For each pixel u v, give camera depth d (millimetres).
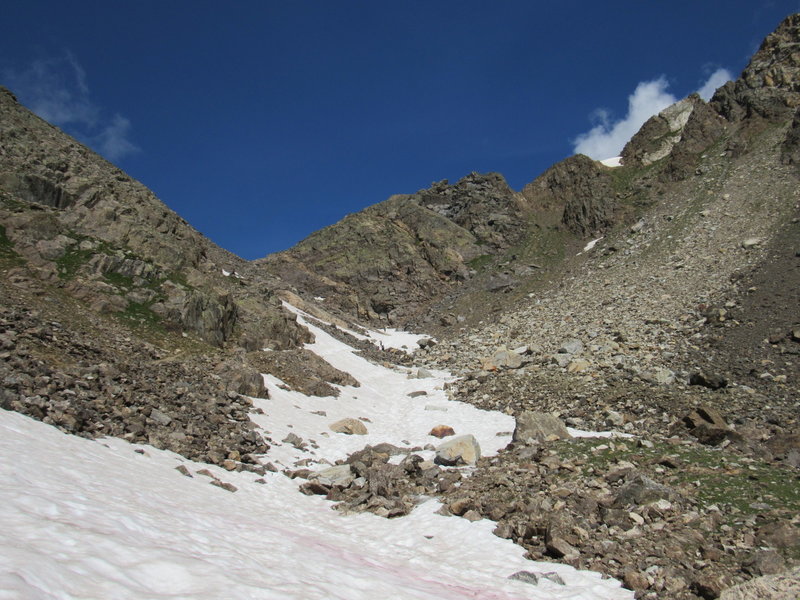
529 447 21797
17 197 36031
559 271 78312
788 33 96125
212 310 36469
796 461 18766
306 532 13289
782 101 85812
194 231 64438
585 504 14859
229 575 7754
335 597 8227
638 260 65125
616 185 98375
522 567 12000
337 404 33219
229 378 27375
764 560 11031
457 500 16125
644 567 11641
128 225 39281
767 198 65250
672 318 43844
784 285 42562
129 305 32406
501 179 110125
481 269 89688
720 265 52781
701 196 75688
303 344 47125
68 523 7852
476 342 57469
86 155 55344
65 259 32906
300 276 91625
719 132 91375
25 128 48812
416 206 106438
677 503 14453
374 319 81688
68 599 5668
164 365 25547
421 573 11438
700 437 22000
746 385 29797
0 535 6594
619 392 30016
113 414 17422
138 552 7586
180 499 12336
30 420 13688
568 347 41562
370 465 21234
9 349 19031
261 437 22359
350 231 101312
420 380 44844
